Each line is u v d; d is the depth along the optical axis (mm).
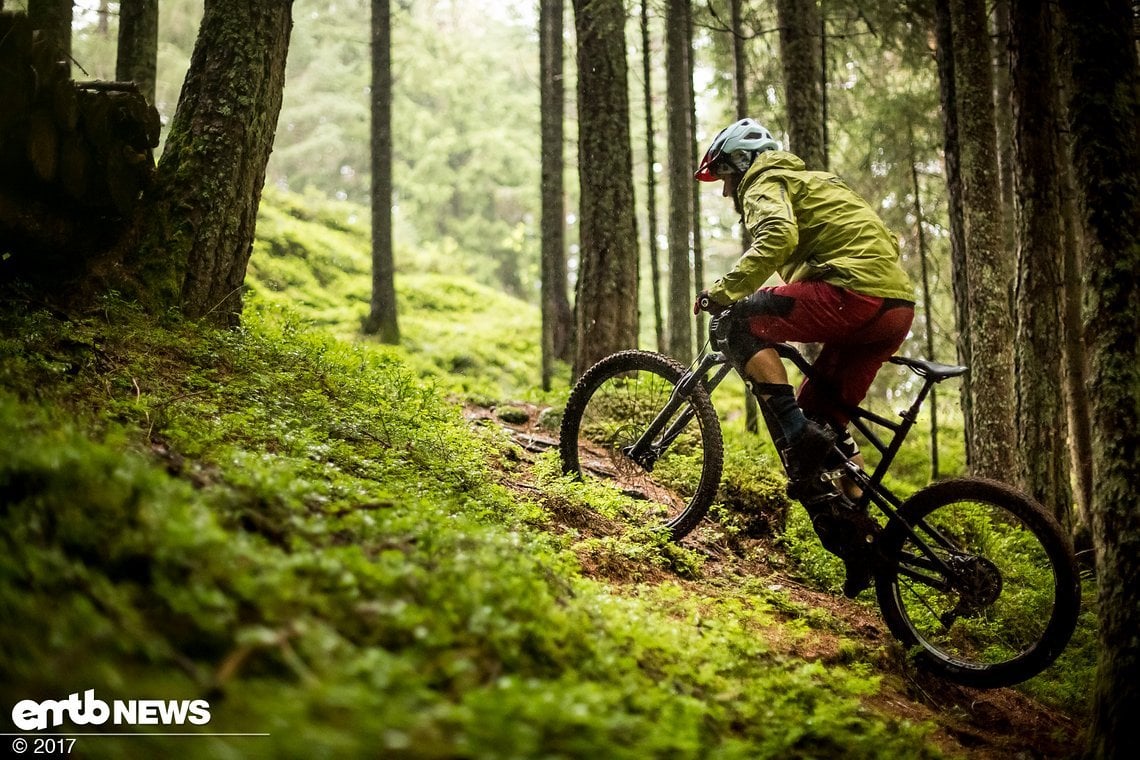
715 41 13336
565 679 2562
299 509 3031
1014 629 4867
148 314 5484
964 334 8500
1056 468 7250
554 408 7496
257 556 2441
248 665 2078
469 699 2107
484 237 28219
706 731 2770
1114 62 3738
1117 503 3373
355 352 7105
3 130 4691
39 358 4016
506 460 5695
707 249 23328
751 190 4531
